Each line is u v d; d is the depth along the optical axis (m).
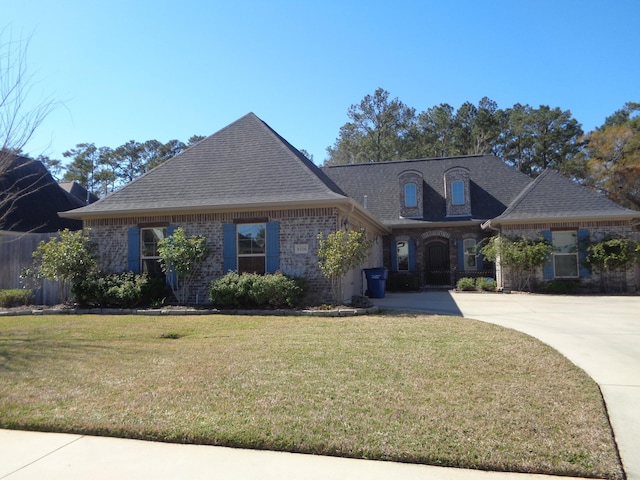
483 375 5.94
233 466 3.78
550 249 18.33
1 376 6.33
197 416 4.67
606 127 40.88
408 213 22.81
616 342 8.09
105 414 4.80
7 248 15.51
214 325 10.38
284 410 4.79
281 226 13.67
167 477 3.63
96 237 14.98
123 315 12.44
